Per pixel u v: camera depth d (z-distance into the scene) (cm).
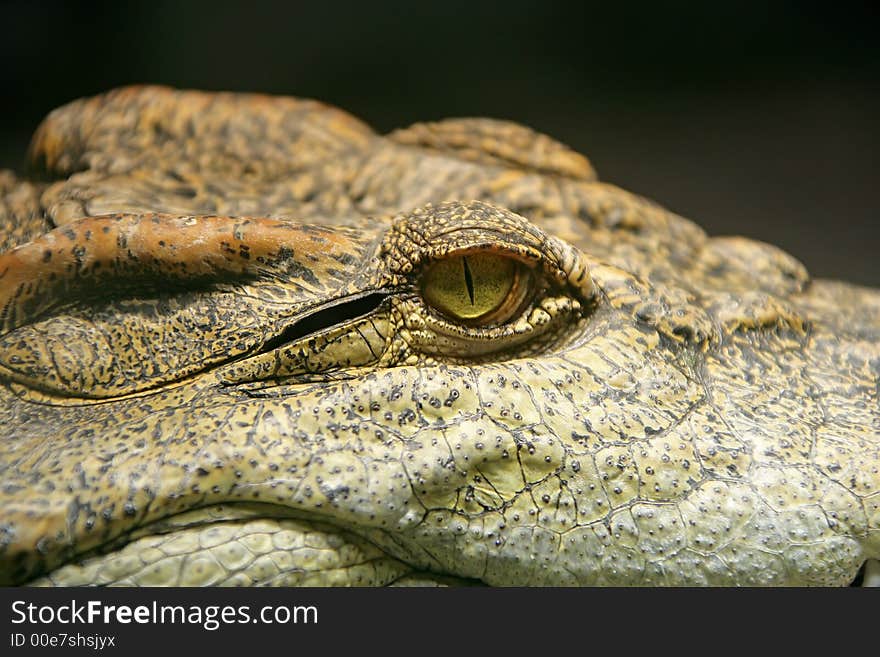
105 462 73
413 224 76
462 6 147
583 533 75
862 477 76
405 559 75
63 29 130
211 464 73
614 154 129
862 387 79
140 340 76
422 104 139
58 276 76
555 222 83
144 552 73
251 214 81
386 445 74
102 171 83
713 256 84
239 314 76
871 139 131
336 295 76
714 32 147
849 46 145
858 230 113
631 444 75
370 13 144
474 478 74
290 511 74
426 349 76
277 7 139
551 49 150
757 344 79
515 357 77
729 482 76
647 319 78
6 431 74
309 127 85
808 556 75
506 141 87
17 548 72
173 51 135
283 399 75
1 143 124
